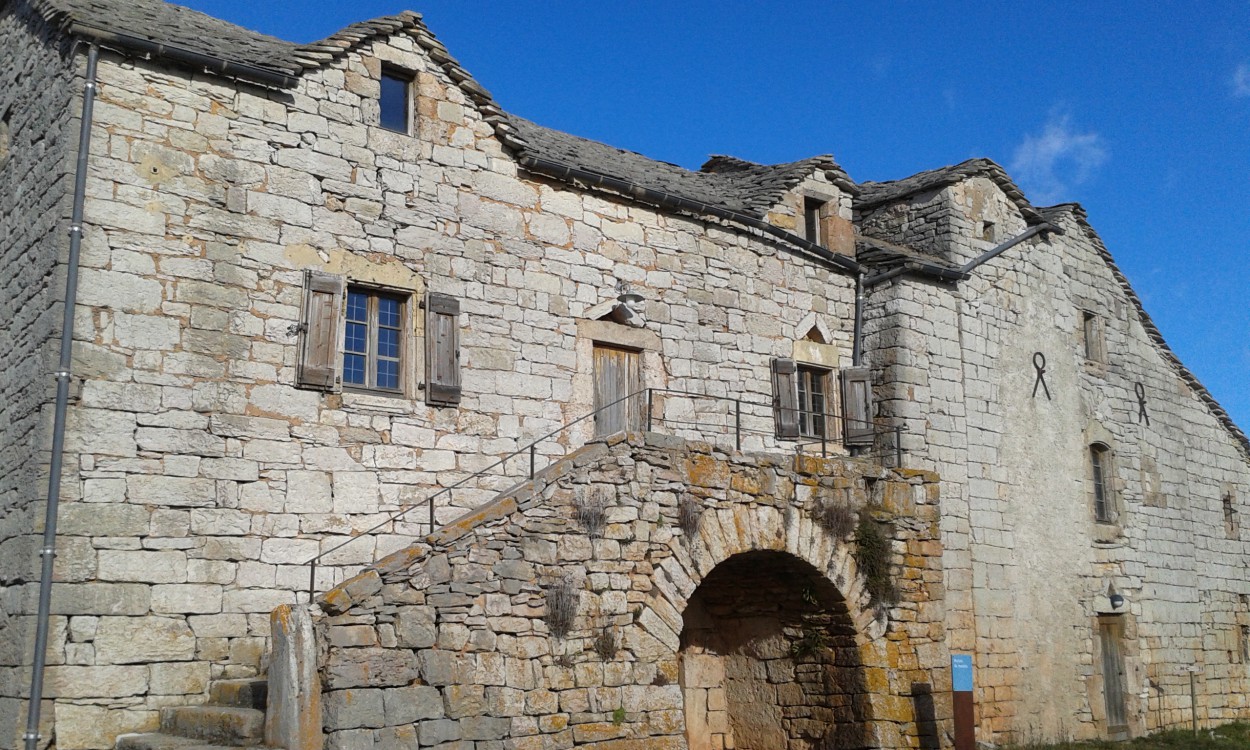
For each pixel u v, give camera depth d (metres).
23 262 11.55
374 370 12.57
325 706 9.27
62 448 10.27
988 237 18.61
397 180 12.95
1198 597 21.73
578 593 11.15
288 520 11.51
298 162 12.23
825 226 17.44
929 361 16.86
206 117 11.70
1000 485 17.48
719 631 15.48
